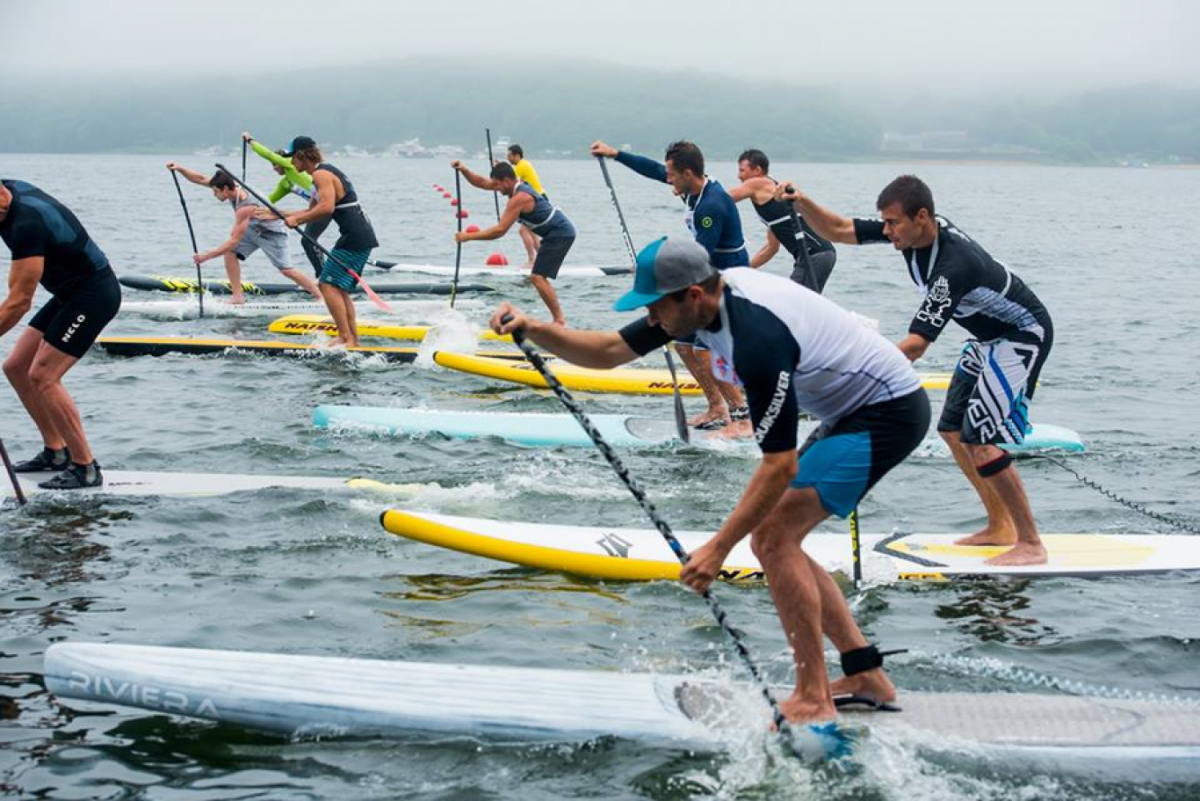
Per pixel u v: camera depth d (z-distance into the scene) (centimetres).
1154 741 532
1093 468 1032
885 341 545
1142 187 13000
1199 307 2180
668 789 500
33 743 532
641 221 4541
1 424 1118
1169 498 943
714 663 628
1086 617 697
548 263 1529
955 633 672
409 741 536
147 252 2888
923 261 717
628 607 704
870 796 495
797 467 524
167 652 566
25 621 664
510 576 749
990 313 727
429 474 959
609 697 561
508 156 2064
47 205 840
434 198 6294
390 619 679
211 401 1227
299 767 518
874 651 555
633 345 545
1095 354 1647
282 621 672
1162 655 648
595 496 901
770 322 502
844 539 803
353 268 1462
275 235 1827
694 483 941
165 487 904
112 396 1245
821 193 8281
